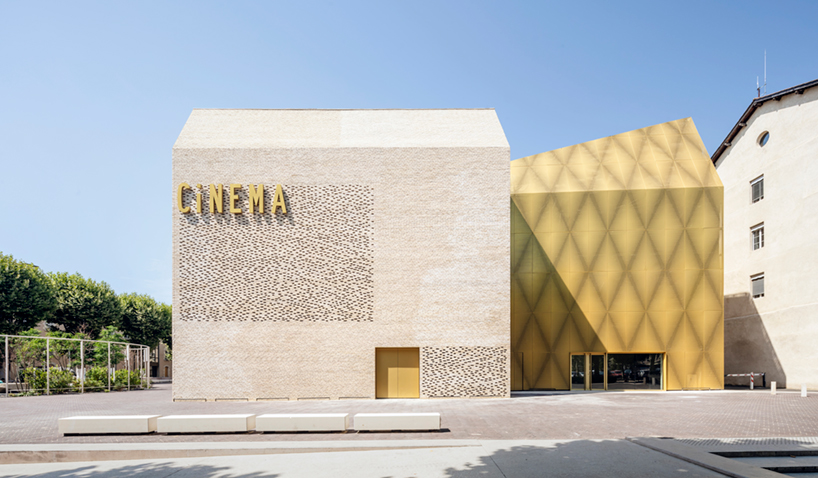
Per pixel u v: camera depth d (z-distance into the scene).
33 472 9.62
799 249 26.78
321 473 8.88
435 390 21.39
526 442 11.09
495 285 21.83
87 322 45.72
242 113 24.31
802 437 11.77
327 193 22.22
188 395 21.20
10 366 32.59
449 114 24.83
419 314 21.73
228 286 21.67
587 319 25.61
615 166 26.86
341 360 21.44
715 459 9.31
